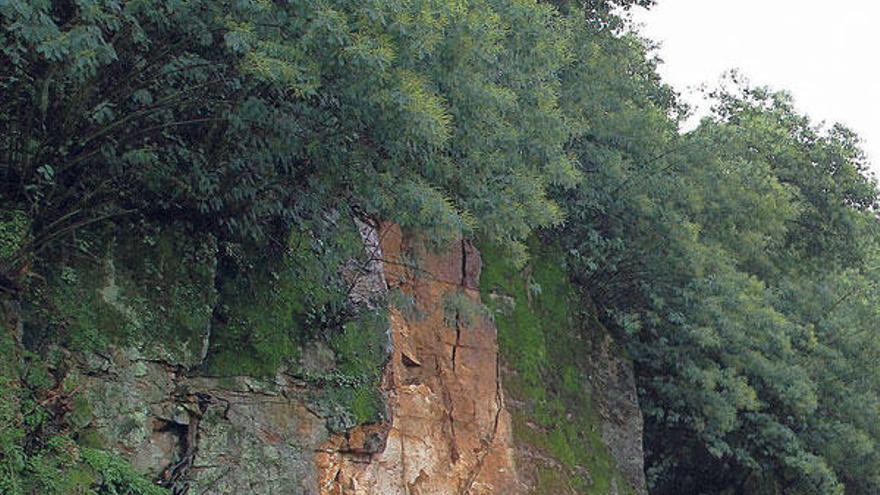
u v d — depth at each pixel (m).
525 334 16.62
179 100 9.90
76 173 10.09
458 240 14.83
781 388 20.58
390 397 12.88
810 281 24.31
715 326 19.64
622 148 19.03
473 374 14.94
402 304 12.86
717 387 20.27
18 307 9.52
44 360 9.59
